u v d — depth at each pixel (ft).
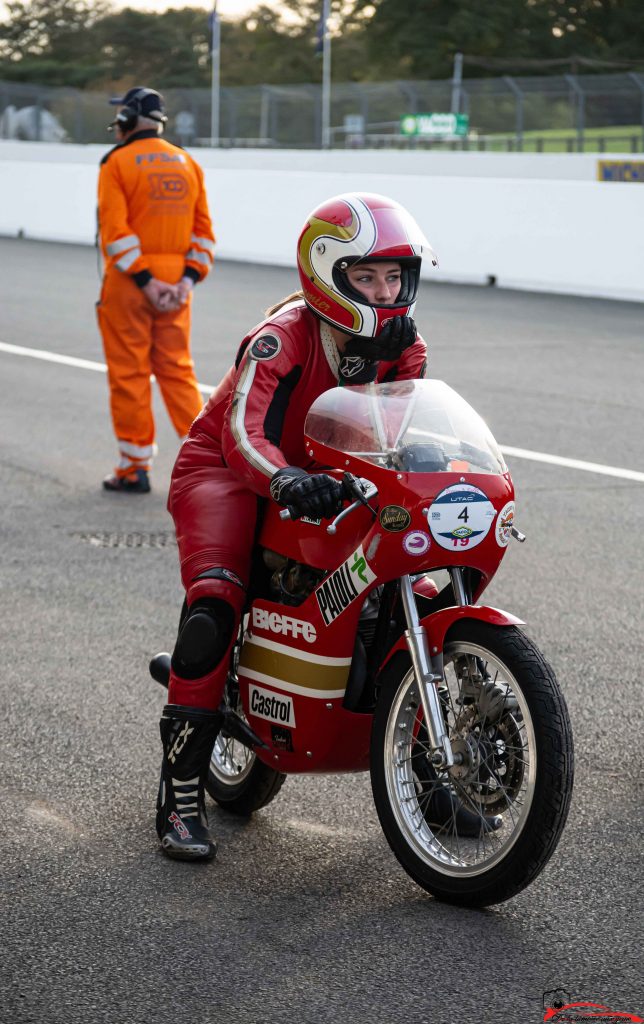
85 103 180.55
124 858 13.32
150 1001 10.61
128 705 17.61
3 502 28.73
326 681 12.67
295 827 14.24
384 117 181.88
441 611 12.27
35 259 81.41
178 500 13.84
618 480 31.35
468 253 73.77
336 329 12.71
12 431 36.04
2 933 11.69
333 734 12.91
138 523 27.35
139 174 28.96
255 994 10.75
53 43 385.70
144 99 29.63
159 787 14.05
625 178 138.10
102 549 25.32
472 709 12.30
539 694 11.64
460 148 176.14
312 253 12.60
